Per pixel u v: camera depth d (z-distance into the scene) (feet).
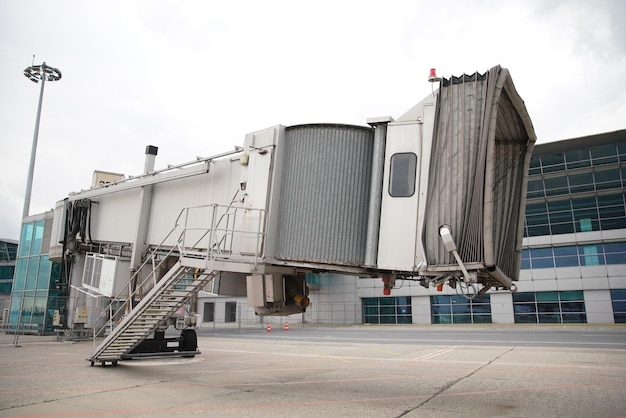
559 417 22.27
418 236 24.29
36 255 88.84
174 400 25.70
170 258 43.60
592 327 112.47
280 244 28.73
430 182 24.02
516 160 28.09
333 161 28.22
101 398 25.91
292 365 43.68
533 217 133.39
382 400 26.20
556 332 100.78
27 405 23.86
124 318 36.99
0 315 122.31
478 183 22.31
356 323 154.71
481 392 28.89
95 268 51.65
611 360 45.50
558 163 133.28
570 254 126.93
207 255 29.17
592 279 122.52
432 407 24.27
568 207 129.49
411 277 31.53
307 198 28.40
